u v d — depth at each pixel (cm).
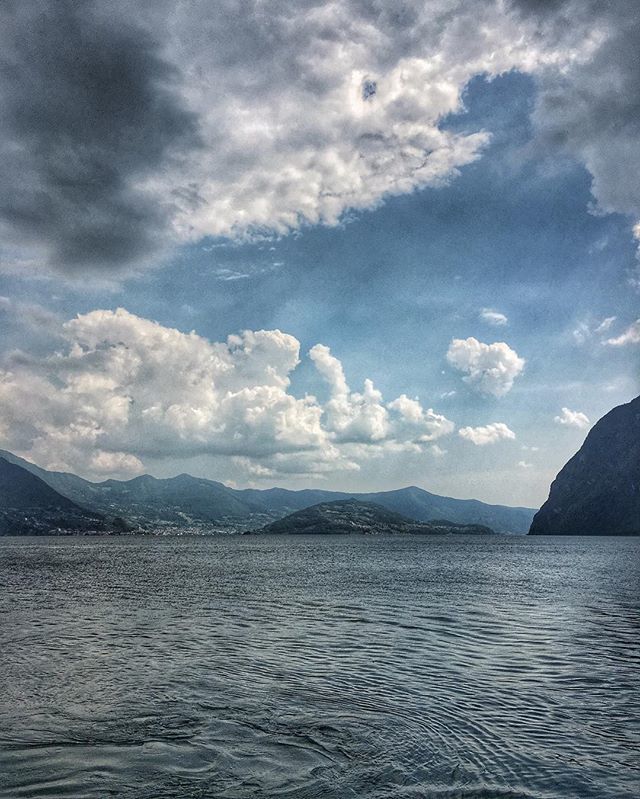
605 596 5597
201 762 1592
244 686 2334
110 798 1380
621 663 2748
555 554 15675
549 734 1816
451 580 7519
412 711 2025
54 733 1808
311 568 10144
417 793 1420
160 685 2347
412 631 3603
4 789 1420
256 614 4353
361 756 1639
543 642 3262
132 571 9438
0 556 15188
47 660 2794
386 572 9056
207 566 10856
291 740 1755
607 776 1524
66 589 6375
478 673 2556
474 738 1777
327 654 2933
